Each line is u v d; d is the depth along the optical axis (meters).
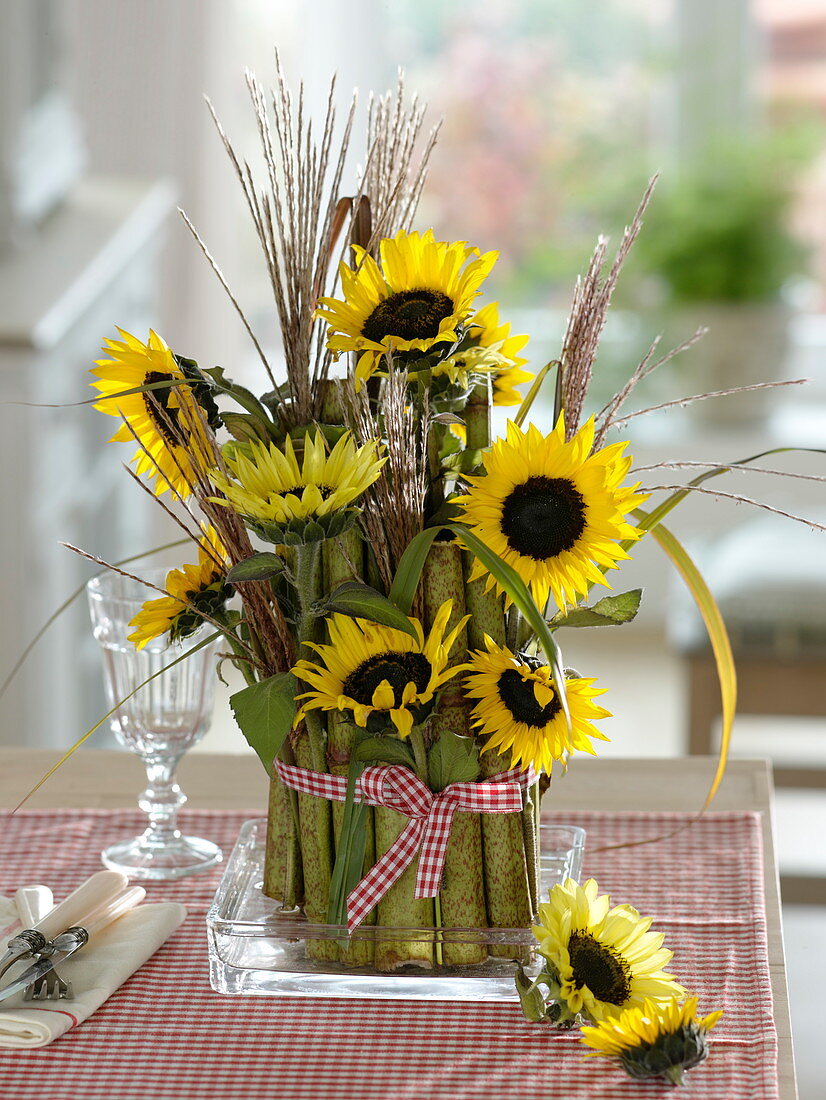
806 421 4.89
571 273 5.00
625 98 4.96
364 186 1.58
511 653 1.52
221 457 1.51
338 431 1.53
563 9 4.92
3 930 1.61
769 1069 1.50
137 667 1.71
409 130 1.56
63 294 3.10
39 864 1.75
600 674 4.76
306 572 1.51
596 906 1.53
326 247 1.55
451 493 1.55
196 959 1.62
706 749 3.32
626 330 4.76
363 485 1.47
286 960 1.57
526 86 4.95
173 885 1.71
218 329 4.68
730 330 4.69
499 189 5.01
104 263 3.39
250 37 4.74
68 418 3.20
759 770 1.91
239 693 1.52
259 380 4.94
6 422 2.91
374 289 1.52
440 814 1.54
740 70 4.93
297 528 1.47
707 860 1.75
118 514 3.79
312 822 1.56
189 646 1.71
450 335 1.49
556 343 4.91
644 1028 1.47
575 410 1.54
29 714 3.04
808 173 4.89
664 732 4.35
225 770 1.92
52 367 3.02
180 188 4.57
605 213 4.93
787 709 3.29
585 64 4.95
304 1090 1.49
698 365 4.76
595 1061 1.51
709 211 4.67
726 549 3.61
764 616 3.25
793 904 2.83
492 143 4.98
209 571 1.58
